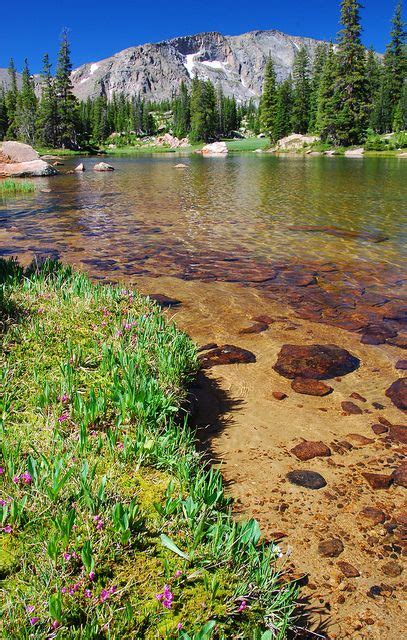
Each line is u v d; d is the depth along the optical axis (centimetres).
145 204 1725
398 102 8488
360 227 1244
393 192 2031
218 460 344
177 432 337
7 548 216
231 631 199
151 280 800
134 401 333
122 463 284
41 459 268
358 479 325
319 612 229
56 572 205
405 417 404
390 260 922
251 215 1446
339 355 517
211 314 645
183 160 5891
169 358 403
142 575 213
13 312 477
